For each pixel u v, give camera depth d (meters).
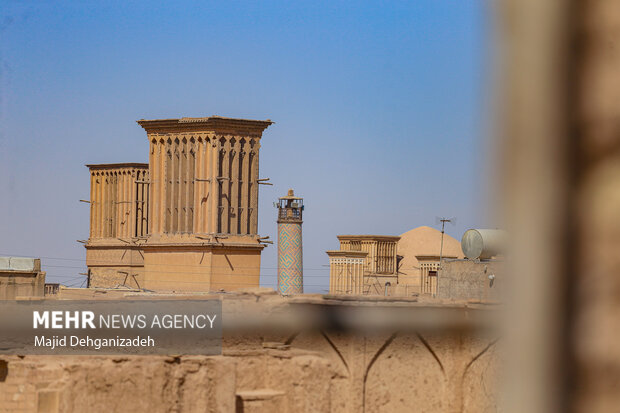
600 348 5.24
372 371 108.06
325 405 103.75
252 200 168.25
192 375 86.62
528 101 5.45
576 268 5.33
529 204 5.41
